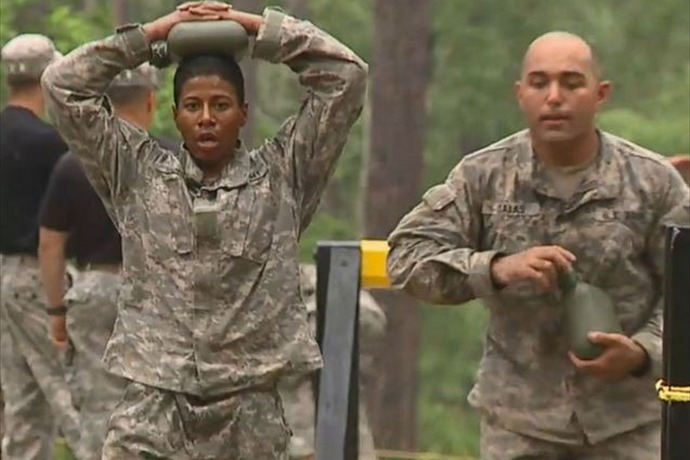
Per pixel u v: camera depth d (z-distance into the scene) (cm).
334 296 2231
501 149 2048
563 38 2014
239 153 1853
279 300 1833
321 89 1864
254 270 1828
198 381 1808
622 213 2017
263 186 1844
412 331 5788
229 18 1848
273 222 1841
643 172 2025
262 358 1823
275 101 7775
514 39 7500
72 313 2736
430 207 2044
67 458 3400
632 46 7438
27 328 2950
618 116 6975
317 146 1864
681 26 7450
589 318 1988
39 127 2948
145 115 2638
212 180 1845
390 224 5722
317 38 1858
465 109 7469
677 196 2023
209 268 1817
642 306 2033
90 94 1855
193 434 1819
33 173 2942
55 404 2923
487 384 2059
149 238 1828
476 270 1989
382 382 5759
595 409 2031
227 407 1816
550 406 2036
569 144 2006
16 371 2984
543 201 2027
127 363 1822
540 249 1969
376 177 5716
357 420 2223
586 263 2020
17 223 2938
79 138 1853
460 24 7469
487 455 2075
